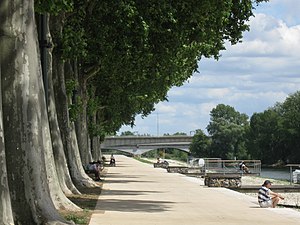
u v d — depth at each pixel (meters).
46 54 23.67
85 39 35.94
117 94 65.56
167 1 35.16
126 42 36.78
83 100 48.31
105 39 37.31
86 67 47.31
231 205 29.20
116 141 165.50
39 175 17.03
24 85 16.86
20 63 16.84
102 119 82.12
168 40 37.41
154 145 168.88
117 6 34.97
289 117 139.62
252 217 24.00
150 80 51.44
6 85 16.77
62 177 29.52
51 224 16.83
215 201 31.41
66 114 34.81
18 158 16.75
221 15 35.53
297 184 56.66
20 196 16.77
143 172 71.69
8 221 15.06
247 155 156.75
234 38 38.03
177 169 76.00
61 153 29.39
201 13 35.38
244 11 37.31
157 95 63.25
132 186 42.84
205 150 168.88
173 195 35.06
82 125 49.25
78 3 35.44
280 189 50.03
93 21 36.94
